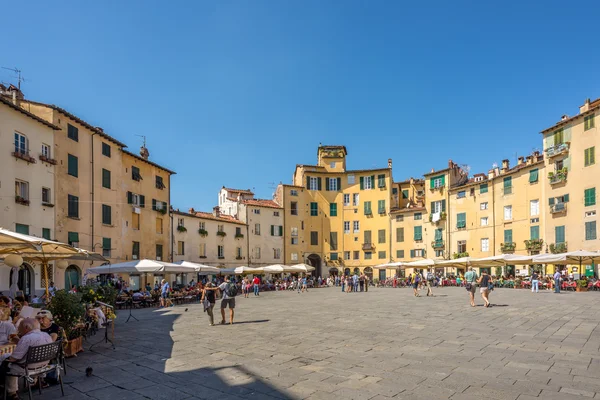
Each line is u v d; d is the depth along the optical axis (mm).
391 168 61062
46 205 26156
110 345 11805
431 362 9070
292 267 44969
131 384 7914
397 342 11398
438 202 53594
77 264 28828
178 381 8055
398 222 58188
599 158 35344
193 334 13609
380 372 8336
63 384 7957
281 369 8719
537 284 31438
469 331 12930
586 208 36375
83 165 30344
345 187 63188
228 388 7535
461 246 50438
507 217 45281
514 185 44562
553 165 40062
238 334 13352
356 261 61031
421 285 45531
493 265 39594
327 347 10898
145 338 12977
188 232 46219
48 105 27359
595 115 35906
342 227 62219
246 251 55031
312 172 63031
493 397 6711
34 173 25312
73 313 10445
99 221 31938
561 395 6738
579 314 16562
